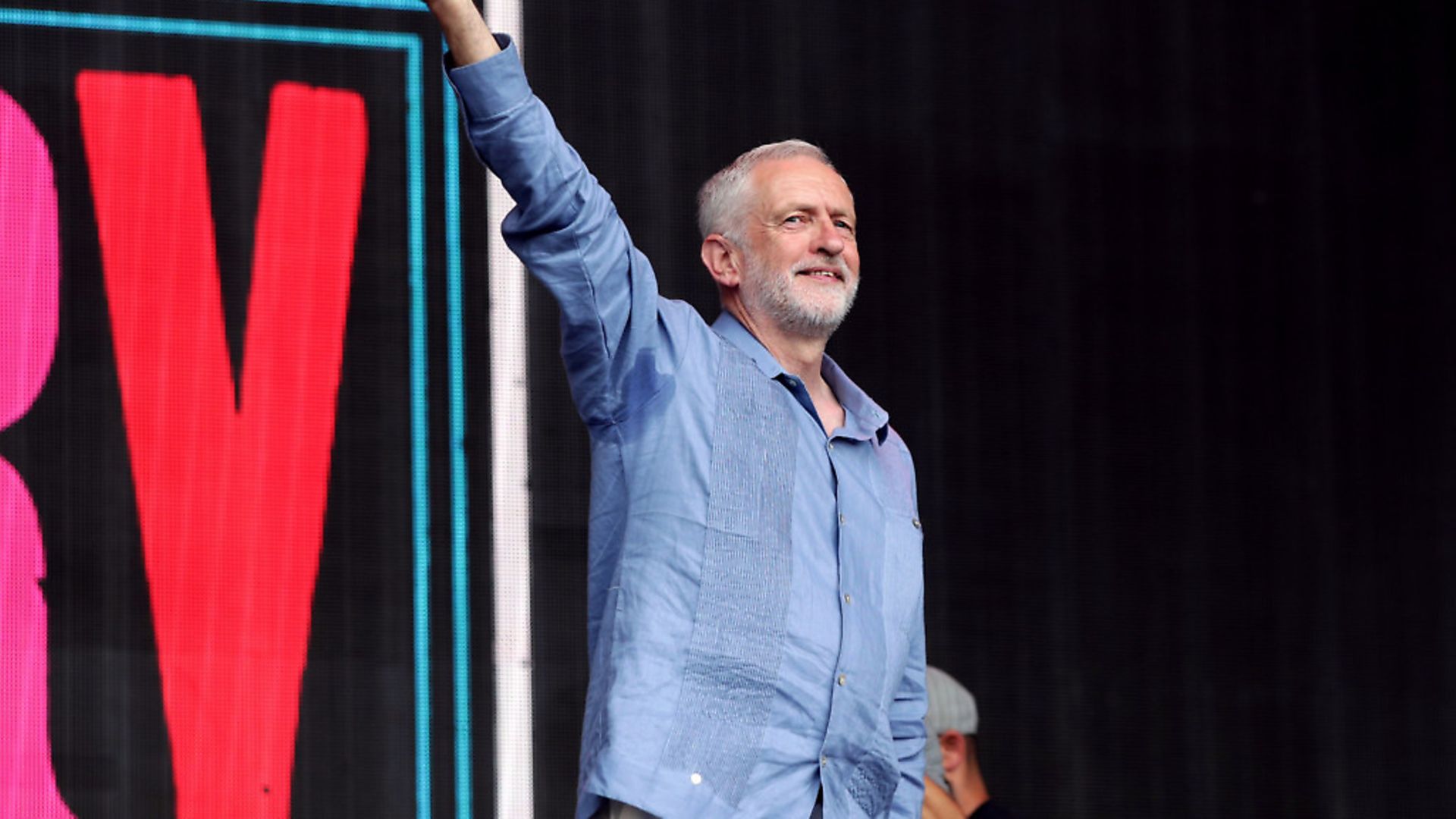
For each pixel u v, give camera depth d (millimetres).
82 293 7605
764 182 5191
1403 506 8961
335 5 7984
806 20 8562
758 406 4875
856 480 4969
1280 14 9102
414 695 7730
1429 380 9062
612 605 4719
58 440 7523
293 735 7594
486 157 4629
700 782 4551
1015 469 8586
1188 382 8805
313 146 7891
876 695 4793
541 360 8039
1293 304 8969
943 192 8641
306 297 7816
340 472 7773
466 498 7887
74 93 7691
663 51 8391
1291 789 8719
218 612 7578
